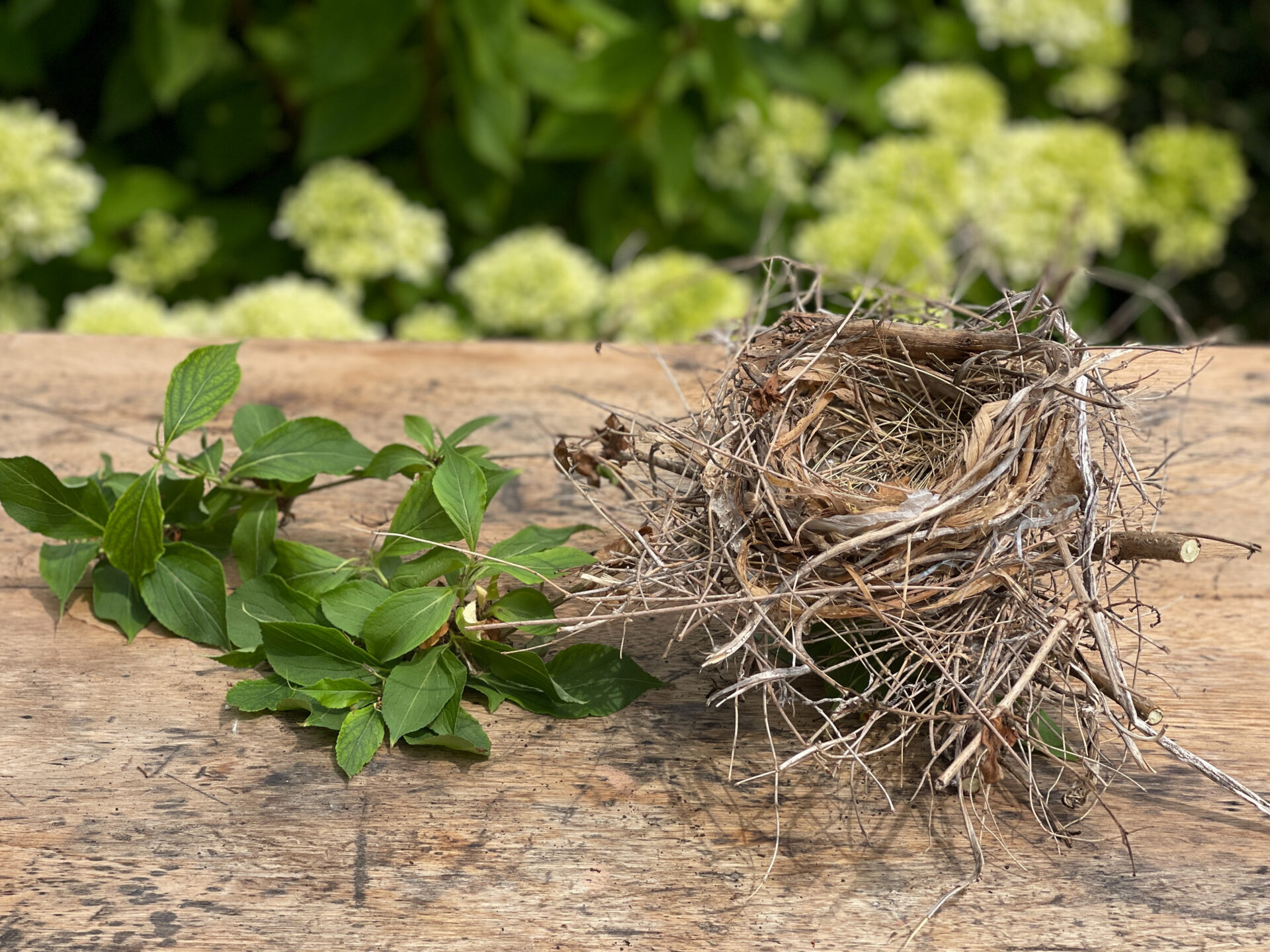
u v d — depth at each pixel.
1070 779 0.96
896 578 0.93
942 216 1.46
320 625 0.97
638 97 1.50
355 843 0.93
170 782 0.95
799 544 0.93
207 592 1.00
